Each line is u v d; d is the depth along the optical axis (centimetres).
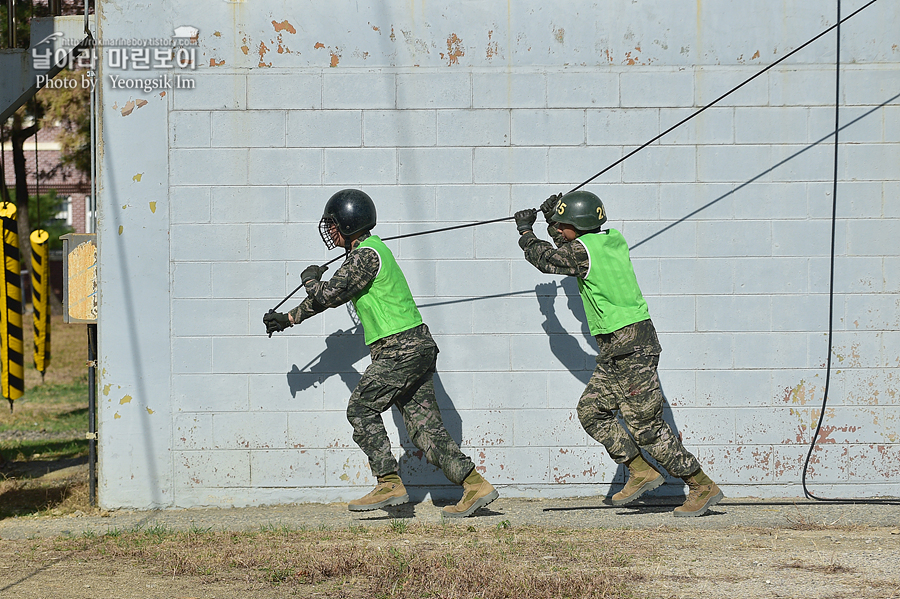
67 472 2606
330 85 2145
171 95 2133
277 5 2136
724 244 2158
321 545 1728
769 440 2152
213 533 1853
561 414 2159
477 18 2152
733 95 2155
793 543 1719
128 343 2125
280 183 2144
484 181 2153
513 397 2155
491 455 2155
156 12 2127
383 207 2153
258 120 2139
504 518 1962
